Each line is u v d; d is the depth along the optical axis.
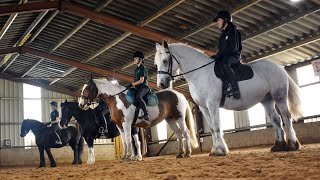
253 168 3.94
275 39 14.34
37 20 15.16
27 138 23.44
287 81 7.18
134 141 10.78
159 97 9.83
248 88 6.79
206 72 6.92
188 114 10.29
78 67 19.91
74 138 14.20
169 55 7.25
